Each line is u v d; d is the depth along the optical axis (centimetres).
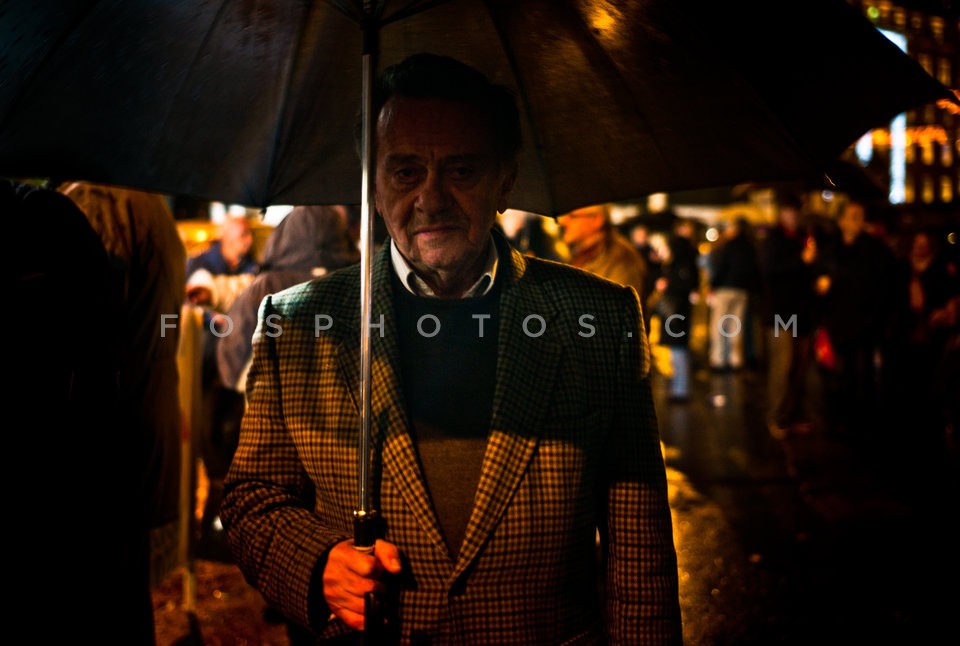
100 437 185
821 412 948
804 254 904
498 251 179
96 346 185
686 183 177
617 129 177
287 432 171
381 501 159
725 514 581
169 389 321
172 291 317
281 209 396
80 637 177
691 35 153
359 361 165
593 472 165
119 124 162
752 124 162
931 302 863
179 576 462
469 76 161
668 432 852
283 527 162
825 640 399
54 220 185
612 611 168
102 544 184
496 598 156
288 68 171
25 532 168
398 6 158
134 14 150
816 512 585
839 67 149
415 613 156
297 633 256
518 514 157
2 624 166
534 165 186
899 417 882
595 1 156
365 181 152
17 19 142
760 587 459
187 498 411
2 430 166
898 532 545
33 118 154
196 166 173
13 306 171
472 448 162
